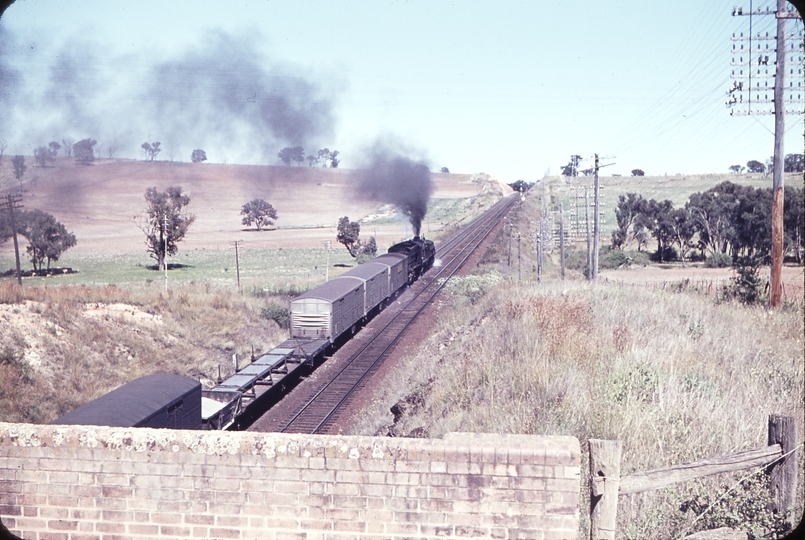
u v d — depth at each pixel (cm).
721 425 931
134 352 2911
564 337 1549
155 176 14138
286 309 4044
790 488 680
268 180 15238
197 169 15275
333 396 2233
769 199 5528
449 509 595
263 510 606
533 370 1344
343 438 605
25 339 2569
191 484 612
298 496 603
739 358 1380
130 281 5609
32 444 623
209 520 611
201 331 3438
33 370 2412
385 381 2327
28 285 5219
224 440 609
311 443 602
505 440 603
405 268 4150
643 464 838
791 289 2866
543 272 5356
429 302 3759
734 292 2434
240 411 1966
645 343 1508
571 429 1009
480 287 3781
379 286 3531
